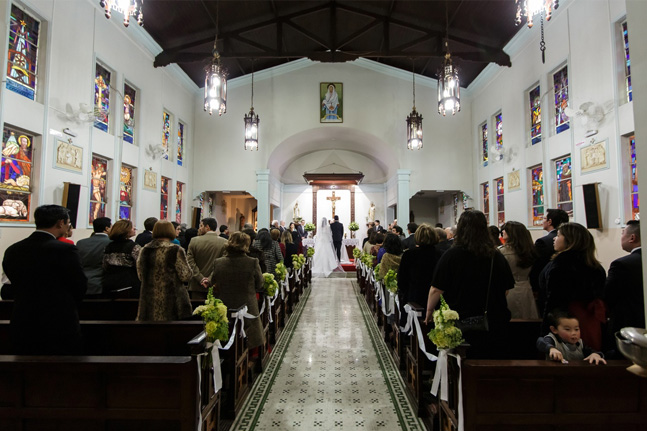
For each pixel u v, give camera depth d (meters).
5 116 6.23
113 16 9.04
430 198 18.94
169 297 3.47
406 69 14.26
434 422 3.05
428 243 3.93
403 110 14.27
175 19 10.05
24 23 6.78
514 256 3.50
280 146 14.46
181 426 2.27
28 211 6.80
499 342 2.60
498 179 12.30
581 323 2.56
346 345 5.46
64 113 7.49
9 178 6.44
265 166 14.10
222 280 3.96
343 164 18.59
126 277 4.15
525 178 10.38
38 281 2.58
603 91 7.32
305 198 18.69
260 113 14.27
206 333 2.54
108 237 4.58
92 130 8.35
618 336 1.45
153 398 2.31
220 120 14.26
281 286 5.94
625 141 6.93
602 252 7.35
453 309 2.67
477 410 2.22
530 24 6.30
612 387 2.25
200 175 14.11
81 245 4.43
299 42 12.91
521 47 10.45
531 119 10.34
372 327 6.45
